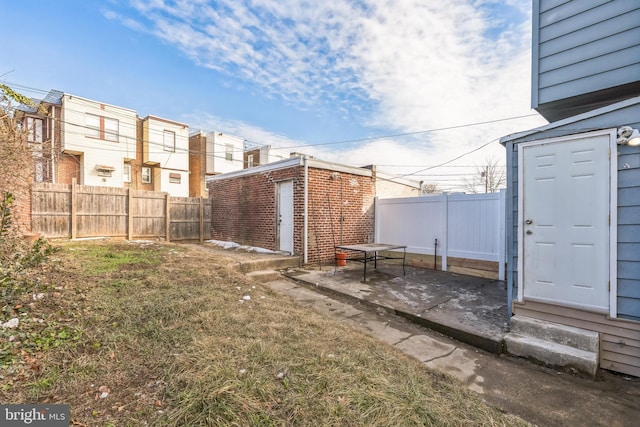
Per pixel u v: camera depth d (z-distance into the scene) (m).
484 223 6.93
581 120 3.29
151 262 5.54
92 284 3.85
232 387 1.99
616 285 3.06
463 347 3.50
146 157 19.03
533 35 3.91
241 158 23.69
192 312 3.34
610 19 3.33
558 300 3.42
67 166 15.91
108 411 1.79
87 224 8.41
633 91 3.42
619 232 3.05
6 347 2.20
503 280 6.45
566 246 3.38
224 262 6.32
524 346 3.22
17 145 5.99
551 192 3.50
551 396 2.52
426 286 5.81
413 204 8.38
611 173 3.09
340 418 1.82
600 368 3.09
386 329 3.92
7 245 4.35
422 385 2.35
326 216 8.13
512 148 3.84
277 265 7.00
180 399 1.88
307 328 3.27
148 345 2.58
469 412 2.08
